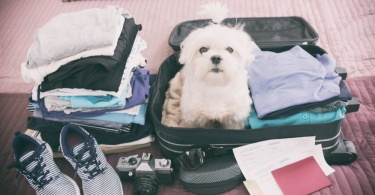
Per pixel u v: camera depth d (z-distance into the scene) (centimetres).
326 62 129
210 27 116
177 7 201
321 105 112
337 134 111
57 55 99
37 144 110
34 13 208
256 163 110
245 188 112
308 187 106
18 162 104
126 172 111
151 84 143
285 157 112
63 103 112
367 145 121
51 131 122
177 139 111
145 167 108
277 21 177
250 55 117
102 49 102
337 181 109
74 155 108
